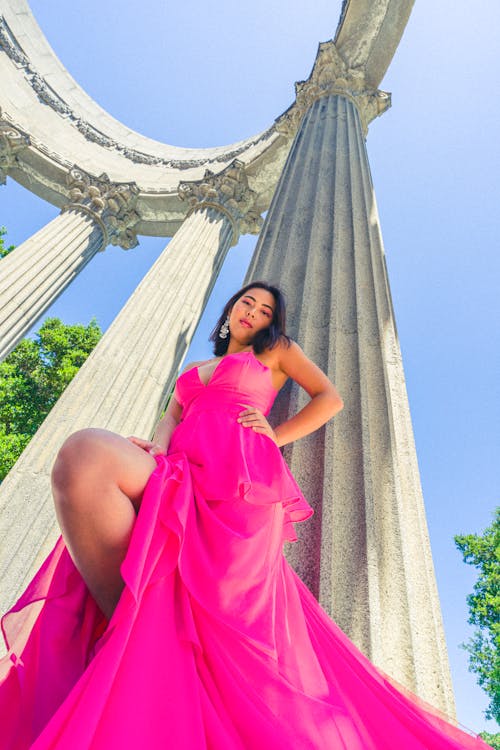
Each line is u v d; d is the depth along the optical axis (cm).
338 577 240
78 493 111
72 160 1766
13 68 1833
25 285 1255
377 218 619
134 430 875
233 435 164
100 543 113
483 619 1877
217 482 143
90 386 889
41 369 2102
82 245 1469
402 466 333
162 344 1006
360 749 107
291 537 172
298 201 583
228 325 278
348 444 311
